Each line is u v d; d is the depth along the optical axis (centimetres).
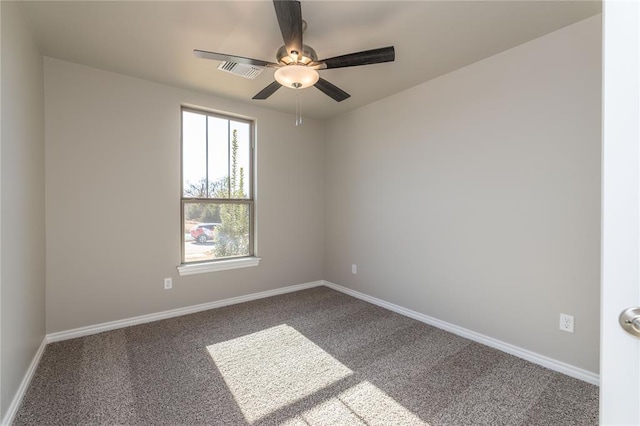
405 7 182
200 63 254
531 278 220
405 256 312
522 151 223
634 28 66
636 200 66
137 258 285
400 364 216
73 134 252
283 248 388
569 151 201
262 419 160
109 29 206
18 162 173
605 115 69
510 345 231
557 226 207
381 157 337
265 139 368
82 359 218
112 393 180
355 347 242
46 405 168
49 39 217
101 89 264
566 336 203
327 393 183
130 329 273
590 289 193
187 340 252
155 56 243
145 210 288
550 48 208
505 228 233
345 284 391
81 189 257
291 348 240
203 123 329
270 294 377
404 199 312
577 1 176
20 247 175
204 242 331
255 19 196
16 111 170
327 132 417
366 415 164
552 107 208
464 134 258
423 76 276
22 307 178
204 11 187
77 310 256
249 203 364
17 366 168
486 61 243
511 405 172
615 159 67
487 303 245
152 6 182
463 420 160
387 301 333
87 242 260
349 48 229
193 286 319
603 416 69
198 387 187
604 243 69
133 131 281
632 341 66
